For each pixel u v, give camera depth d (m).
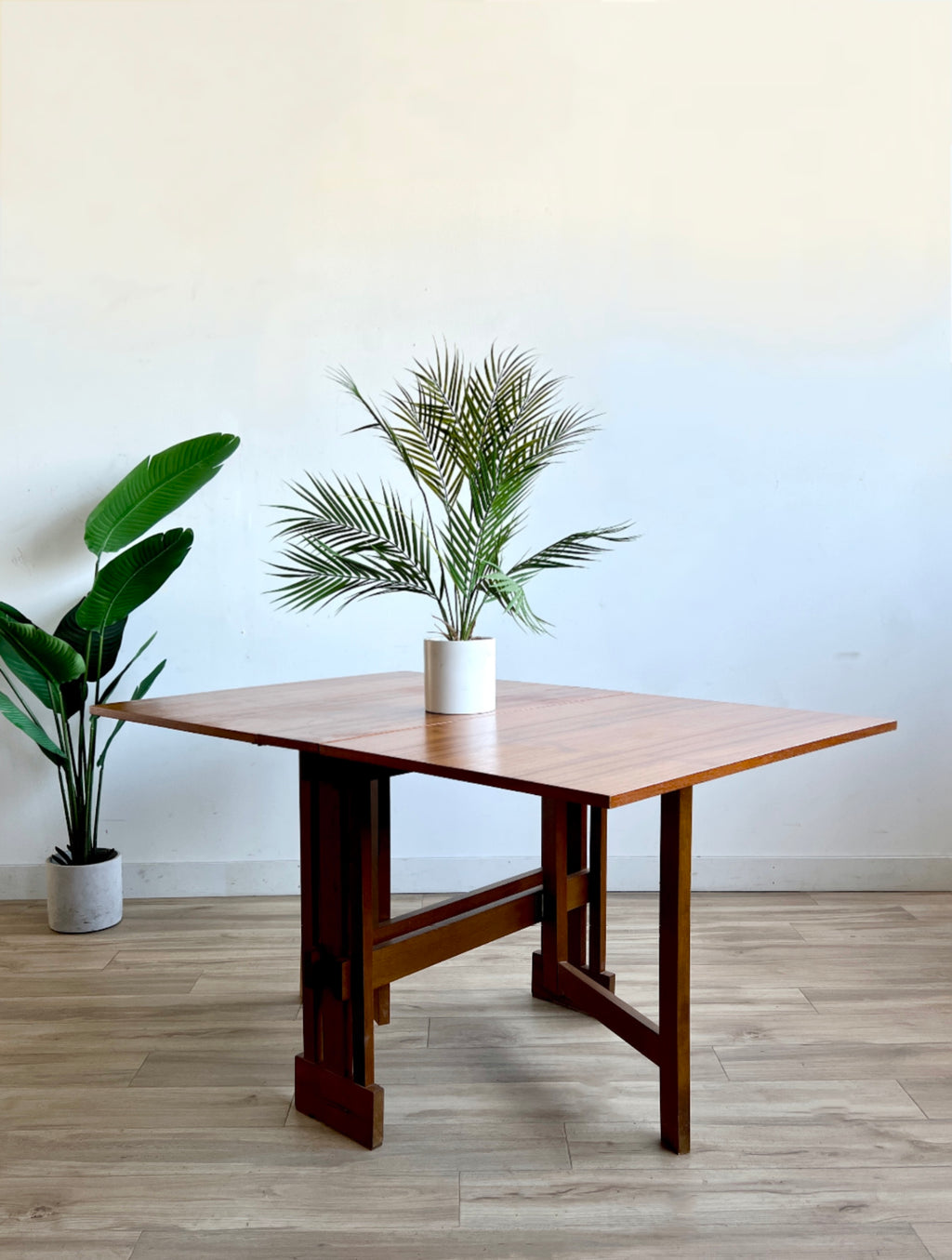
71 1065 2.37
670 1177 1.94
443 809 3.56
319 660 3.52
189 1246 1.76
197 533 3.46
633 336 3.45
